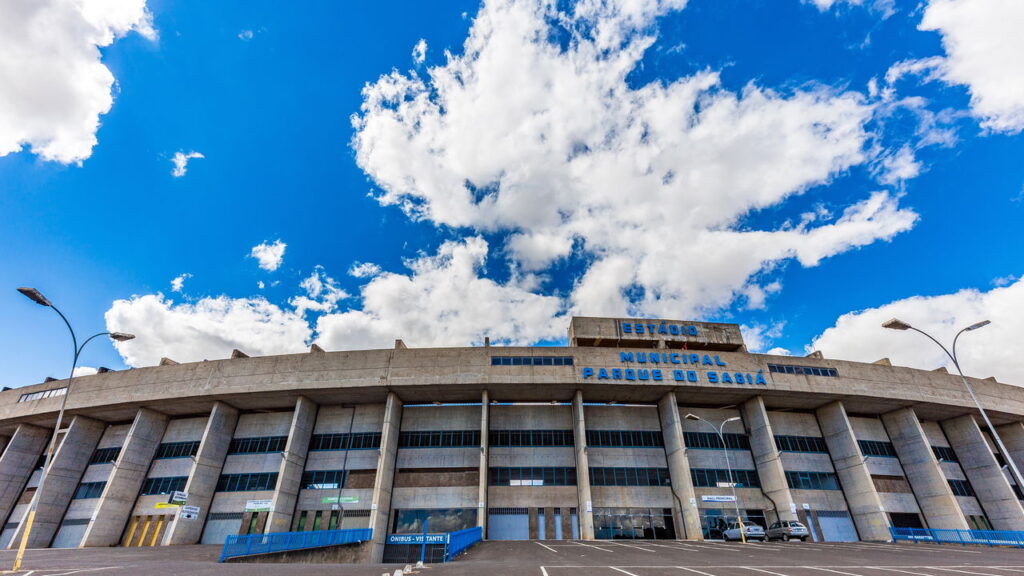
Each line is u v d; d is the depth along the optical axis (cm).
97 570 1578
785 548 2817
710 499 4269
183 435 4734
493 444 4538
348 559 3228
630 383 4328
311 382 4322
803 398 4631
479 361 4388
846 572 1571
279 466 4441
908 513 4472
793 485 4494
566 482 4353
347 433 4591
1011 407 4944
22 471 4888
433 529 4141
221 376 4434
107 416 4809
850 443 4462
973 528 4622
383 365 4372
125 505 4244
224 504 4269
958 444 5044
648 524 4216
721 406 4919
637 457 4525
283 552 2427
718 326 5072
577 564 1916
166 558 2459
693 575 1505
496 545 3238
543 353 4450
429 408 4731
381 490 4019
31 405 4788
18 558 1636
